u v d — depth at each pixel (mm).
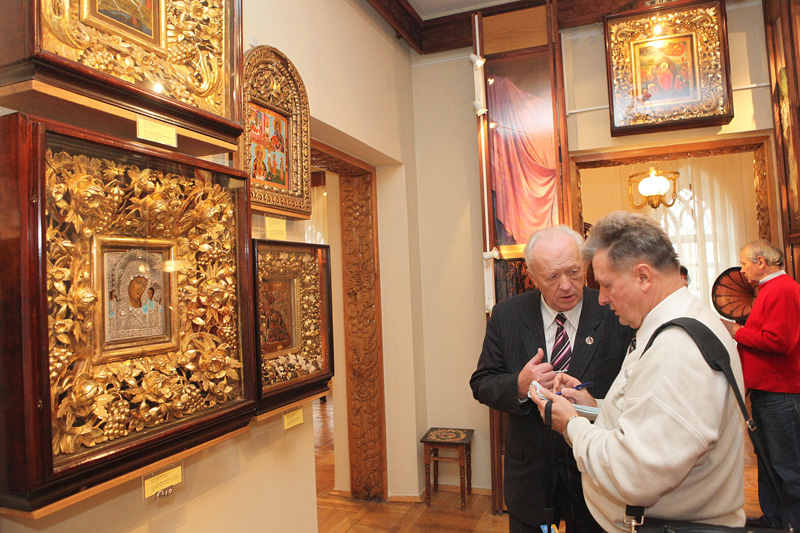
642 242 1253
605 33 3871
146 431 1335
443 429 4312
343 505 4074
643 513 1148
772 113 3660
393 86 4062
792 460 2932
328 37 3055
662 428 1076
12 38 1162
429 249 4465
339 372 4324
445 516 3818
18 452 1066
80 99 1240
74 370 1167
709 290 7344
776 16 3510
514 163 3809
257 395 1812
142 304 1355
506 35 3867
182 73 1533
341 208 4258
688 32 3736
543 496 1878
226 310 1635
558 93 3744
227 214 1660
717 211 7387
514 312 2180
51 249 1125
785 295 2965
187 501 1739
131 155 1326
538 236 1982
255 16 2355
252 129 2090
